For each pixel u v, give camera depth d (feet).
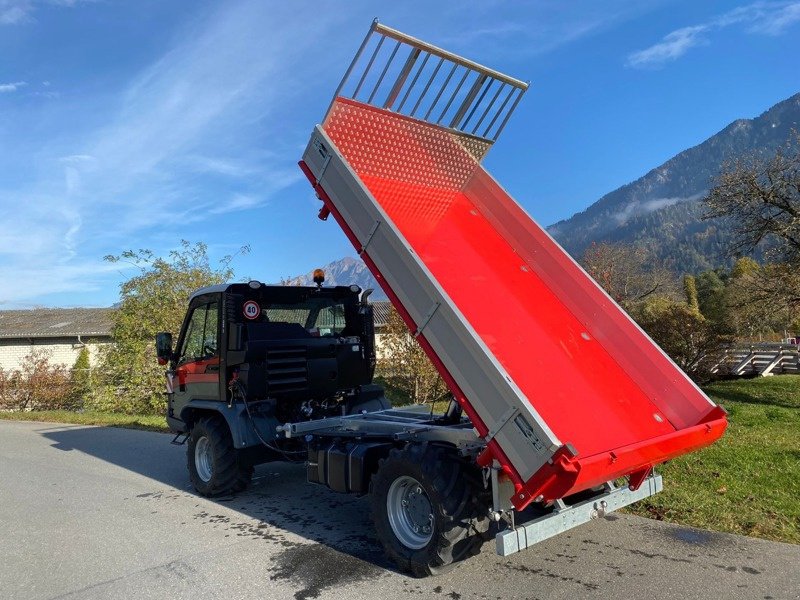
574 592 12.17
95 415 50.21
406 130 15.90
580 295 15.55
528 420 9.93
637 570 13.15
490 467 11.38
